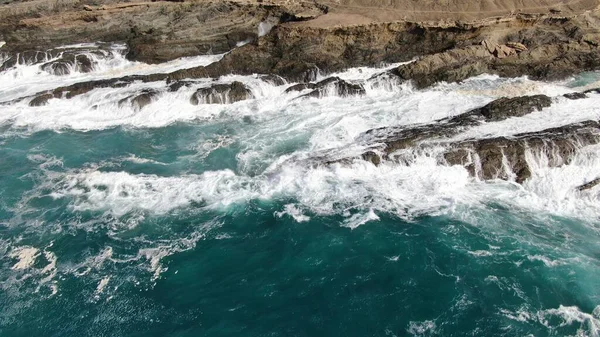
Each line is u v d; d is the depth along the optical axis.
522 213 26.06
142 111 38.22
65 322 21.50
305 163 30.06
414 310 21.20
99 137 35.69
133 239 25.81
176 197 28.70
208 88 38.75
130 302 22.33
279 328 20.89
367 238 25.09
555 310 20.69
